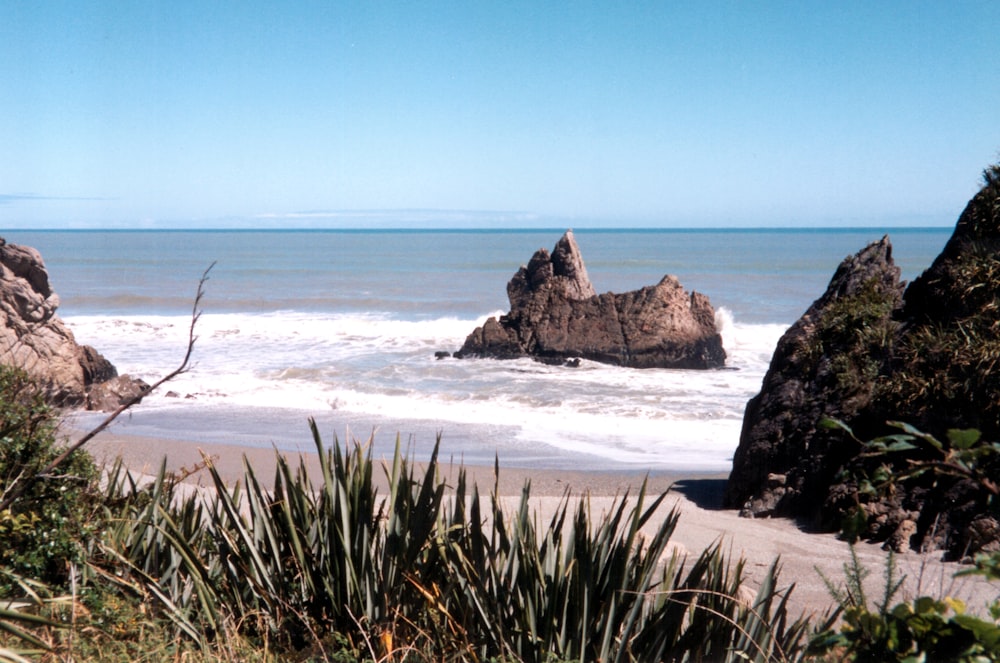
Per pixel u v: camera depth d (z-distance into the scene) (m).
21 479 4.79
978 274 9.52
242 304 50.09
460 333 33.50
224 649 4.32
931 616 1.93
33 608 4.20
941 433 8.95
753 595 6.41
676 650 4.24
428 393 22.20
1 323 18.25
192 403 20.28
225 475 12.84
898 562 8.02
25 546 4.68
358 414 19.25
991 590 6.65
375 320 41.62
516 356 28.44
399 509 4.69
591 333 28.17
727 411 19.95
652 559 4.58
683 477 13.72
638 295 28.53
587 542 4.41
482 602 4.33
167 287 62.88
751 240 168.12
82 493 5.57
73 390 19.08
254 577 4.81
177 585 5.00
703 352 27.56
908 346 9.81
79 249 128.50
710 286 61.22
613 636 4.32
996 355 8.73
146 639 4.36
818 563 8.28
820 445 10.21
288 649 4.49
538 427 18.14
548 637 4.23
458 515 4.79
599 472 14.02
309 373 24.89
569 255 30.72
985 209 9.84
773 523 10.08
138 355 28.52
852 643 2.04
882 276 11.44
